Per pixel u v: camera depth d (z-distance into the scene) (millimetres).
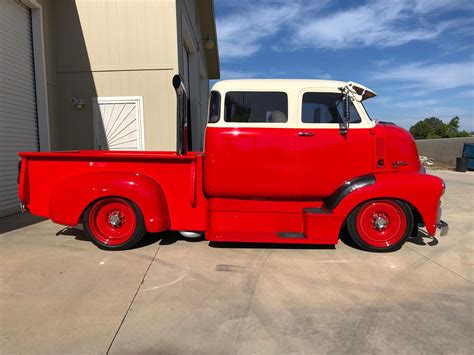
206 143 4664
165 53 9422
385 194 4445
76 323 2945
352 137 4617
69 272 4012
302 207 4824
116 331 2830
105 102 9500
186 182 4797
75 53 9398
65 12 9312
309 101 4656
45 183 4918
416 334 2811
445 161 26156
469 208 8047
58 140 9477
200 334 2799
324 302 3340
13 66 7660
